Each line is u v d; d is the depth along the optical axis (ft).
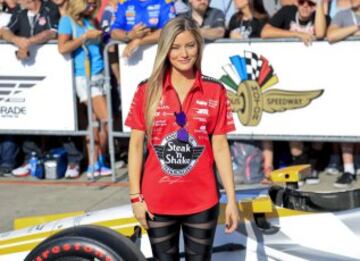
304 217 17.29
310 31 28.25
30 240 17.95
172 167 14.47
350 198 18.30
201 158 14.55
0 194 29.71
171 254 14.93
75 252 14.74
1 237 18.72
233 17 29.60
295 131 28.53
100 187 29.99
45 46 30.17
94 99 30.40
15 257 17.63
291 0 28.58
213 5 32.35
